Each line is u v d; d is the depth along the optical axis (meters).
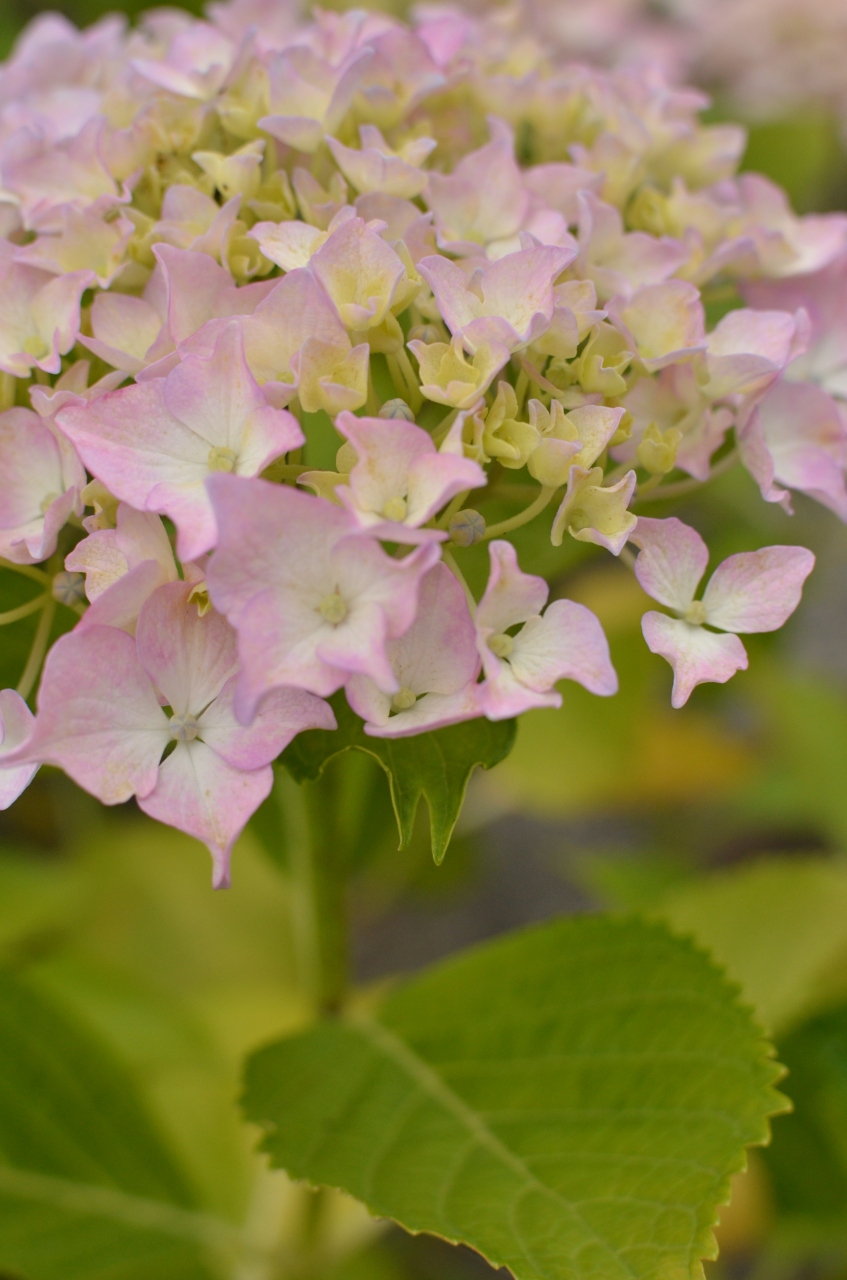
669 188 0.52
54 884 0.70
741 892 0.57
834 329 0.50
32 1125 0.53
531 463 0.42
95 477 0.43
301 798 0.49
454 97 0.49
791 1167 0.60
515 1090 0.47
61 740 0.41
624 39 0.86
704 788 0.83
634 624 0.74
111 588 0.41
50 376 0.46
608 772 0.77
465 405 0.42
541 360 0.44
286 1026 0.61
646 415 0.45
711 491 0.72
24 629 0.47
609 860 0.77
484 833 1.00
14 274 0.46
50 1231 0.52
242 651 0.40
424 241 0.45
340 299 0.43
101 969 0.62
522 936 0.50
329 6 0.69
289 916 0.75
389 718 0.41
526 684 0.41
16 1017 0.53
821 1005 0.56
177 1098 0.61
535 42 0.52
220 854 0.41
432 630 0.42
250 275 0.45
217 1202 0.58
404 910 1.00
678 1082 0.46
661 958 0.48
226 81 0.48
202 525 0.41
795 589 0.43
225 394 0.42
